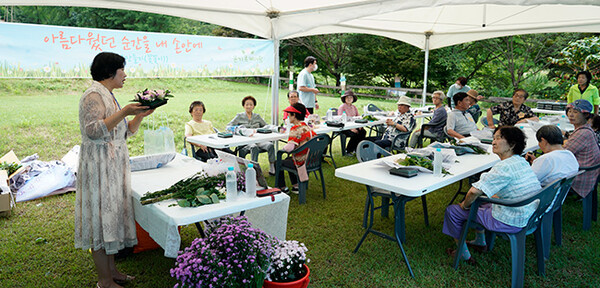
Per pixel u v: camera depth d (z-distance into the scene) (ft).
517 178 7.80
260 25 17.52
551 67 47.88
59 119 25.99
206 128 15.84
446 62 53.47
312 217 12.04
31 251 9.55
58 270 8.74
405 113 17.81
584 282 8.43
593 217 11.96
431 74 57.98
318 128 17.12
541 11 19.34
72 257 9.31
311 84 20.92
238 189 7.63
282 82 60.39
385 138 18.01
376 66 59.11
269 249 7.02
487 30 24.49
